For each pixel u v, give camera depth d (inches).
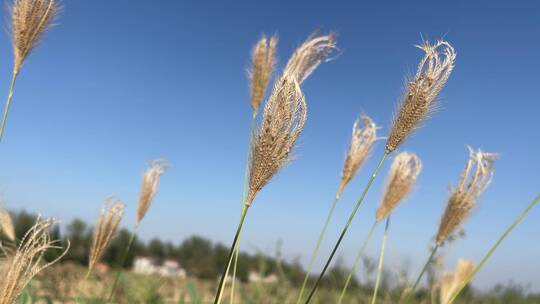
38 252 7.6
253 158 6.9
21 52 10.1
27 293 10.7
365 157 12.9
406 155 13.3
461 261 12.4
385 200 13.1
